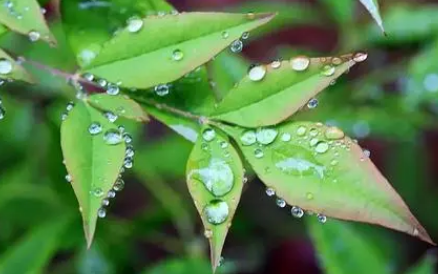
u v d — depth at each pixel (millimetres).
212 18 313
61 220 431
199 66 313
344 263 404
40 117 465
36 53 434
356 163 301
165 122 321
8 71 312
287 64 311
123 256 466
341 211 299
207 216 300
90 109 316
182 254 469
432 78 450
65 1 335
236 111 314
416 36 472
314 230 407
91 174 304
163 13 329
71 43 332
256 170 307
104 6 335
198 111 322
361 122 470
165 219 468
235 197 303
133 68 318
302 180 303
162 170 460
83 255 453
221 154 309
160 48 317
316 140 306
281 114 309
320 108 466
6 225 464
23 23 312
